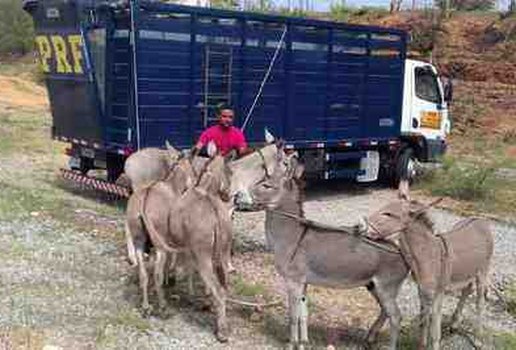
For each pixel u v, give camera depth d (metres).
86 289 9.95
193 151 10.05
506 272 12.30
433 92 20.30
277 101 15.90
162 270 9.00
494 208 17.80
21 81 44.97
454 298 10.71
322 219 15.54
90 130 15.03
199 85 14.34
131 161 11.98
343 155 17.92
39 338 8.16
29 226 12.96
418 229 7.87
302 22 16.06
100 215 14.10
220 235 8.45
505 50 37.56
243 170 8.50
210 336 8.62
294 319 8.06
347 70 17.53
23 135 25.11
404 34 19.05
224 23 14.55
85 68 14.58
